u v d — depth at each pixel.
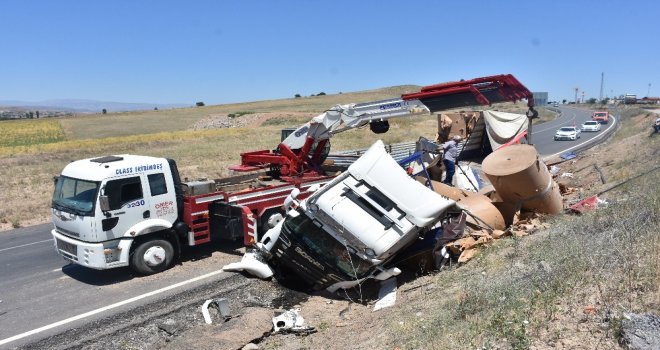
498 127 20.09
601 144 32.16
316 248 8.14
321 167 13.39
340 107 12.31
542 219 10.14
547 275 6.05
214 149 36.28
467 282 7.02
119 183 9.29
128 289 8.94
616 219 7.82
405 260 8.73
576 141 37.81
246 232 10.27
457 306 6.07
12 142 62.56
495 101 12.16
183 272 9.73
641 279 5.31
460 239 8.81
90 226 9.05
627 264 5.69
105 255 9.12
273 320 7.15
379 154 8.61
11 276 10.08
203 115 108.50
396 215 8.00
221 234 10.56
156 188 9.77
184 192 10.45
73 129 82.00
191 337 6.79
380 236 7.79
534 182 10.20
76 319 7.72
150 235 9.77
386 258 7.94
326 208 7.96
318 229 8.08
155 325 7.40
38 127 86.31
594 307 5.01
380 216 7.99
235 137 47.66
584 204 10.59
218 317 7.59
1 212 16.92
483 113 20.05
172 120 98.69
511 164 10.30
